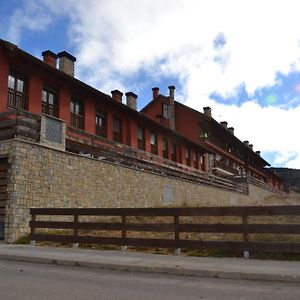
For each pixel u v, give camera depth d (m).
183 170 32.84
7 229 14.71
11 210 14.78
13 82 20.89
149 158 28.00
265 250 10.68
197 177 35.03
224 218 17.30
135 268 9.60
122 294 6.93
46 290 7.16
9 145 15.41
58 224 13.69
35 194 15.86
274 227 10.69
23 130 16.12
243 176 50.88
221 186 40.09
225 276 8.74
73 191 18.06
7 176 15.22
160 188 26.94
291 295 6.93
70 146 19.73
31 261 11.02
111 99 27.78
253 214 10.91
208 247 11.29
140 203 23.88
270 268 9.14
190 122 47.94
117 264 9.85
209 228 11.40
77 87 25.11
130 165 24.66
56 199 16.95
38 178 16.12
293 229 10.52
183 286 7.74
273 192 65.38
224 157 55.50
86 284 7.82
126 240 12.42
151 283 8.04
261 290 7.37
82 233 15.38
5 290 7.11
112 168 21.38
